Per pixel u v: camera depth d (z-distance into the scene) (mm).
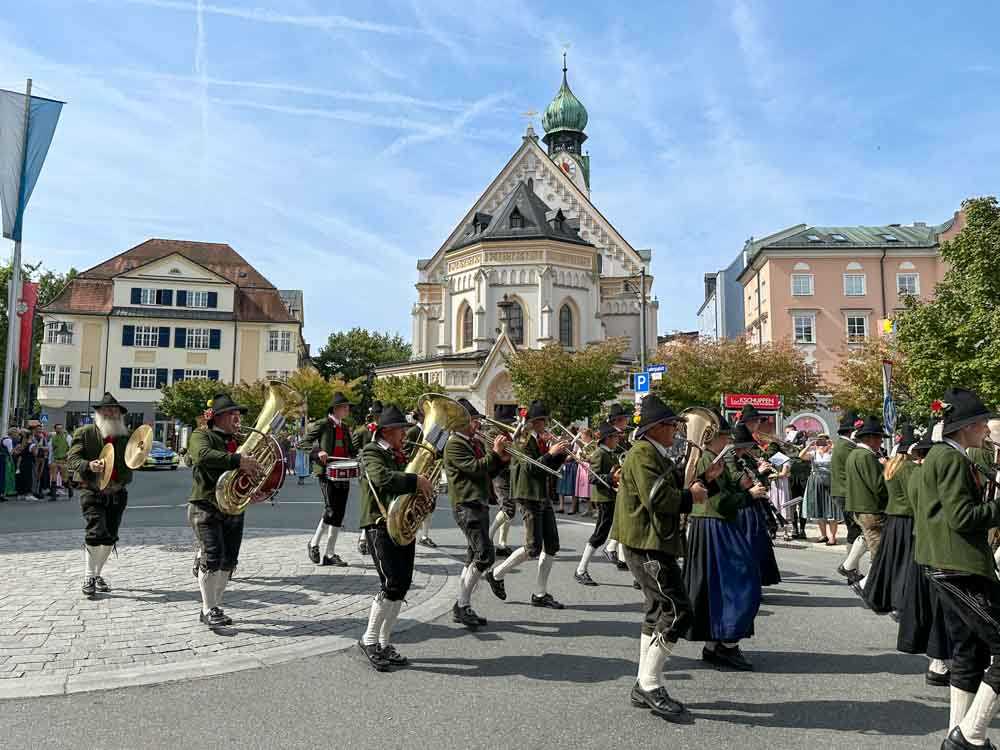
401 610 7684
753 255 50375
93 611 7160
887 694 5289
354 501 20516
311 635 6551
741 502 5996
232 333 60375
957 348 22000
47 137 20688
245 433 7340
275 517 15992
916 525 4543
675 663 6078
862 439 8477
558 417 34625
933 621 5008
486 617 7508
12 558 9945
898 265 48094
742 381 30703
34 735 4383
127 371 58344
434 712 4828
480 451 7641
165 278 59562
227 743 4297
